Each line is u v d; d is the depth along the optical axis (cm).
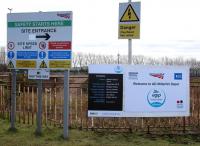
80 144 1033
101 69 1145
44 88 1667
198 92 1450
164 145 1044
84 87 1481
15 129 1166
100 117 1218
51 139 1081
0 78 2180
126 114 1153
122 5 1185
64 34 1098
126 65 1148
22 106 1497
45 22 1112
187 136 1156
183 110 1181
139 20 1174
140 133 1168
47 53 1112
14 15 1139
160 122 1262
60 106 1597
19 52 1138
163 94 1170
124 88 1149
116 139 1102
